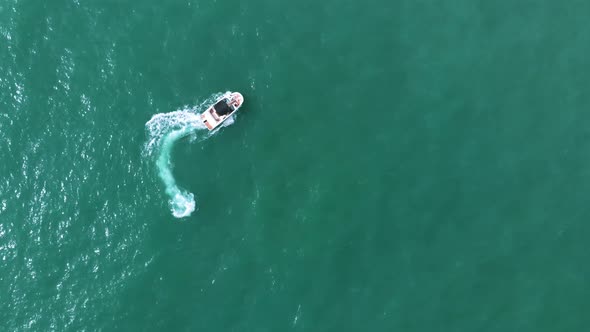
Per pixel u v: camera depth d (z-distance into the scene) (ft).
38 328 333.01
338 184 349.82
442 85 366.22
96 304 335.67
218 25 373.40
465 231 342.23
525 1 384.06
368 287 333.83
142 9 376.27
